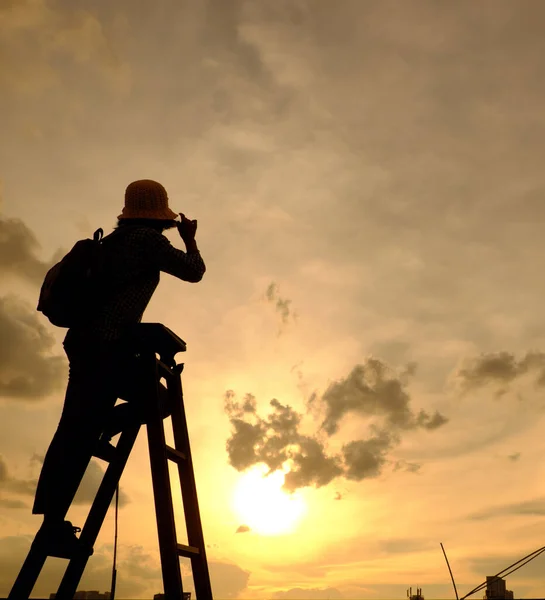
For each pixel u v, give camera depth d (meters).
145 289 3.86
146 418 3.76
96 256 3.69
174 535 3.55
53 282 3.65
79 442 3.57
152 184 4.19
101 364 3.65
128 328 3.76
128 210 4.13
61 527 3.54
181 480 4.24
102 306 3.73
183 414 4.32
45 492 3.56
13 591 3.44
